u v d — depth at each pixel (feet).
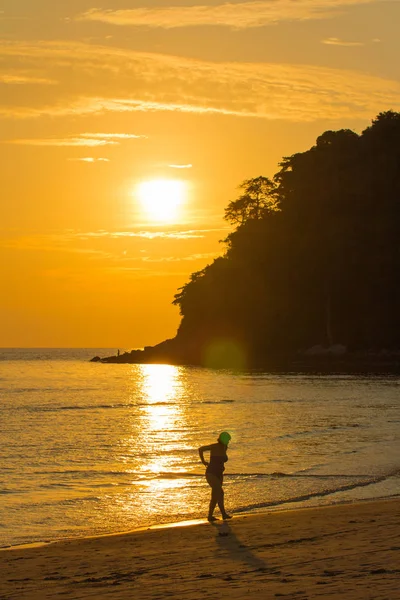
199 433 147.33
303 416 179.63
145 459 112.37
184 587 42.06
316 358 445.78
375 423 161.89
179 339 585.22
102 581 45.27
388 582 39.88
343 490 85.71
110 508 78.02
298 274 463.83
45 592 42.93
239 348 497.46
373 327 443.32
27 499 82.38
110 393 276.62
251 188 529.04
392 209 451.53
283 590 39.47
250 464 105.09
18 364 619.26
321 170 483.10
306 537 55.72
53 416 187.21
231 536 58.29
